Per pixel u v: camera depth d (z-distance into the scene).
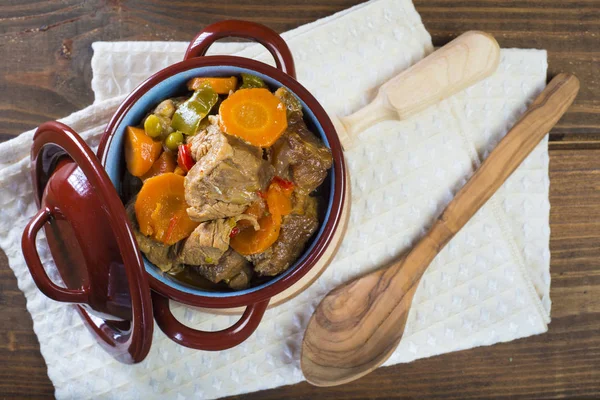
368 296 0.66
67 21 0.68
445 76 0.65
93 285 0.55
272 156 0.57
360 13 0.68
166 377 0.66
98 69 0.66
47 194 0.56
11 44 0.68
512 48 0.69
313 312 0.66
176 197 0.56
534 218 0.69
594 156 0.70
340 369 0.65
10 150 0.65
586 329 0.70
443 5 0.70
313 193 0.60
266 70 0.57
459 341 0.68
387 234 0.68
